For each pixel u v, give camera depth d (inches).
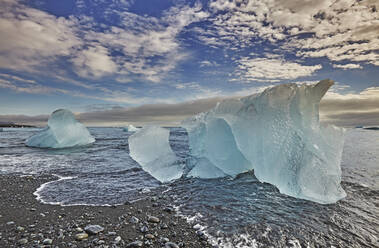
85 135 468.4
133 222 98.9
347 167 205.0
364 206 114.7
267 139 156.5
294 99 155.2
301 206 116.7
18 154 328.2
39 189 152.4
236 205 119.5
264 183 162.9
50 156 307.4
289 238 83.5
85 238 84.4
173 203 124.2
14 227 94.0
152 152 225.3
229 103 199.5
